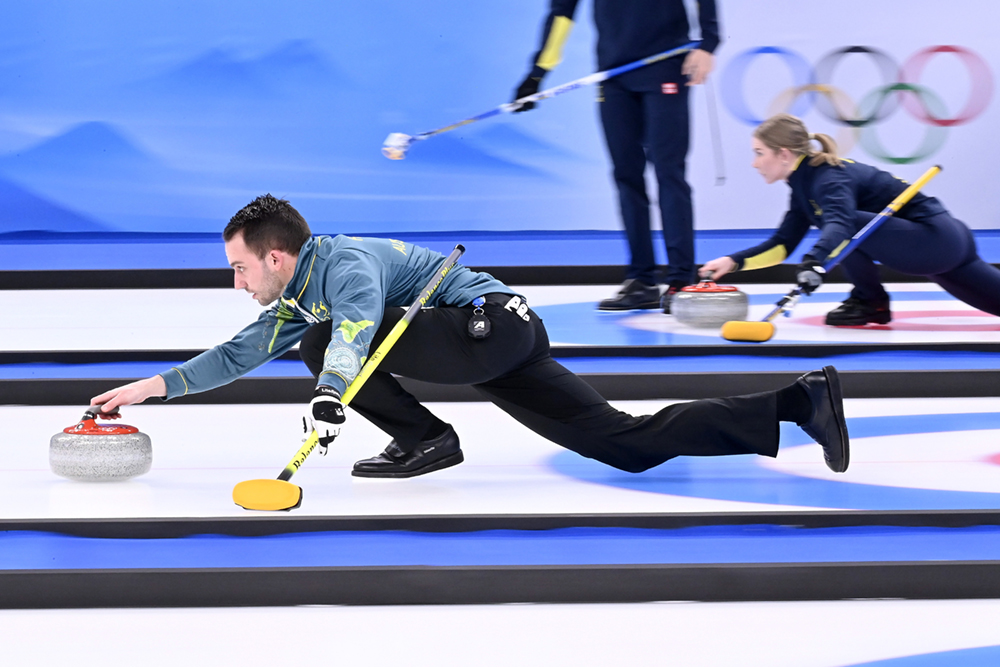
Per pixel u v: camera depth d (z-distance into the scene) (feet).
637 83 58.34
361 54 98.32
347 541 26.96
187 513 28.48
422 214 100.83
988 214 99.60
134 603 24.45
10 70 96.02
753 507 29.19
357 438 38.65
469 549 26.40
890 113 98.48
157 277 76.84
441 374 30.37
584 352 47.65
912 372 44.37
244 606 24.48
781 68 98.07
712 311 53.47
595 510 28.91
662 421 30.68
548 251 87.86
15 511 28.73
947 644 22.30
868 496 30.48
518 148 99.81
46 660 21.49
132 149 98.32
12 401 44.96
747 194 100.63
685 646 22.24
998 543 26.96
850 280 55.21
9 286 76.13
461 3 97.60
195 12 96.58
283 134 98.99
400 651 21.99
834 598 24.86
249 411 43.50
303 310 30.17
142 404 44.60
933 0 96.89
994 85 97.71
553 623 23.48
